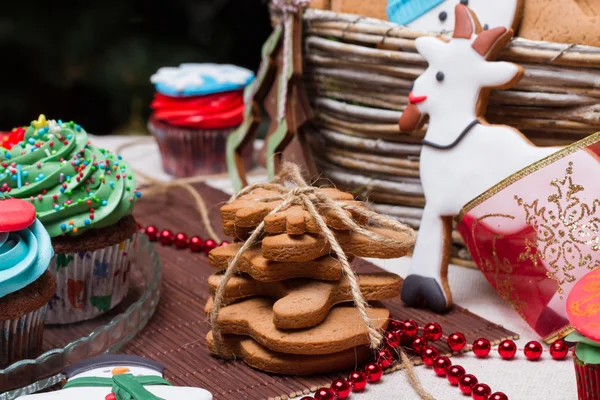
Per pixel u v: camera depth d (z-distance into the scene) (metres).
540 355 0.81
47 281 0.81
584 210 0.81
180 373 0.80
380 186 0.96
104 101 1.45
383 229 0.82
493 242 0.84
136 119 1.42
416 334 0.81
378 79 0.93
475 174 0.85
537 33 0.87
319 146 1.00
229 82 1.14
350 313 0.80
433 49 0.86
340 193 0.82
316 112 0.99
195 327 0.86
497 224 0.84
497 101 0.88
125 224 0.88
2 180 0.84
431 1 0.91
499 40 0.85
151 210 1.07
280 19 0.98
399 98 0.92
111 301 0.88
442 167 0.86
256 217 0.80
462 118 0.85
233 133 1.04
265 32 1.41
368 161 0.96
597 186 0.80
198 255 0.98
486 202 0.84
